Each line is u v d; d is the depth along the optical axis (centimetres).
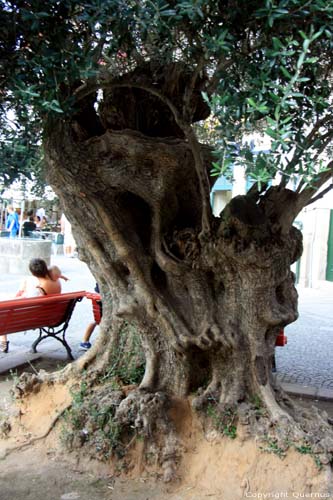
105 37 244
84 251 425
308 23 229
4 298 1095
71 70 237
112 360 430
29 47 239
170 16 229
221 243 351
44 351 716
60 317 686
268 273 352
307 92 256
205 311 379
